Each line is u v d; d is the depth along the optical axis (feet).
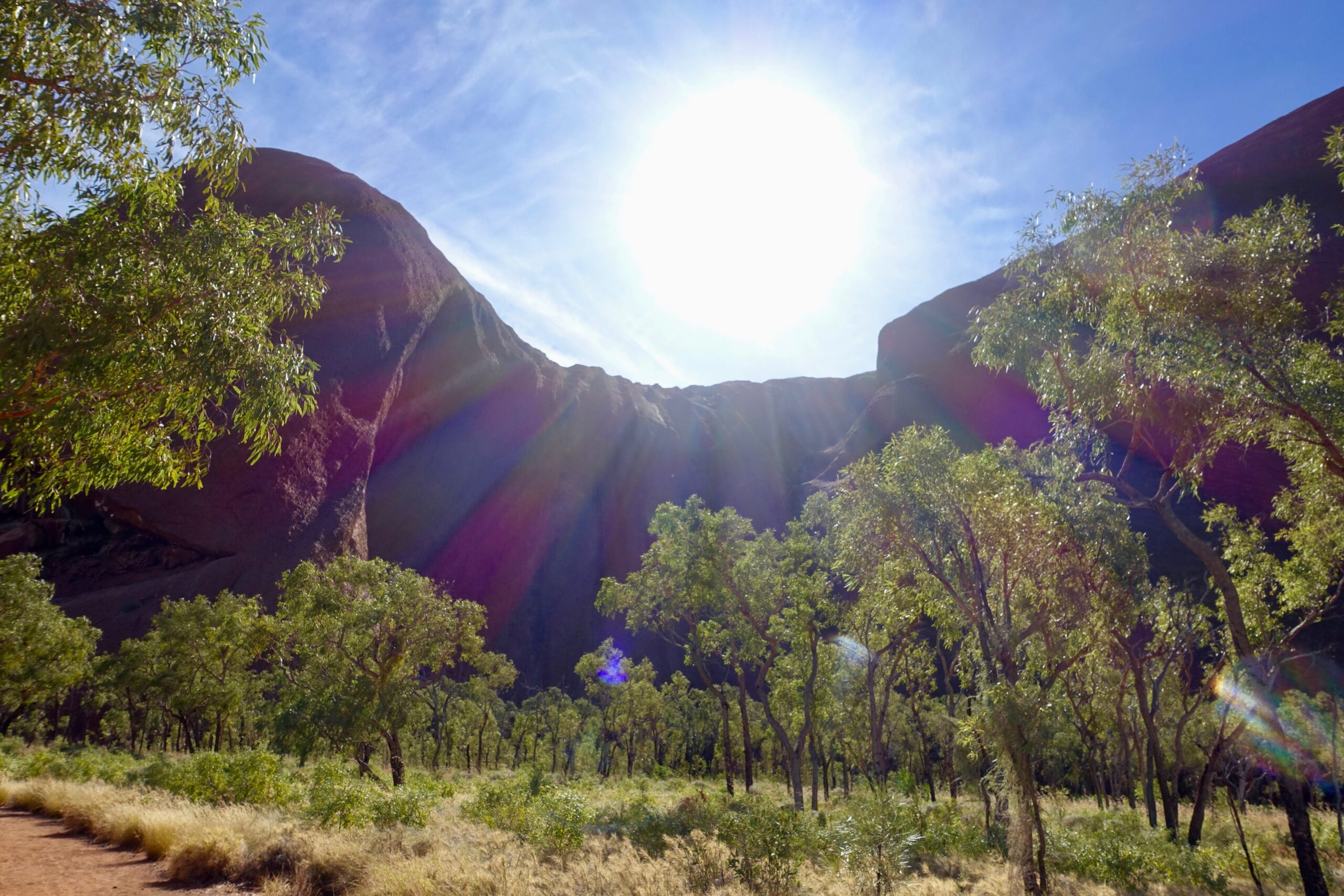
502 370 495.41
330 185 409.69
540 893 25.99
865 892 27.78
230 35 20.75
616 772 216.54
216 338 20.31
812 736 97.14
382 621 86.74
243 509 261.03
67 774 63.52
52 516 256.52
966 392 407.64
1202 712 78.79
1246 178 248.32
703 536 86.53
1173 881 39.55
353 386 341.82
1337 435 29.50
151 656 131.23
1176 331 32.45
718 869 30.01
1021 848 31.78
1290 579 50.72
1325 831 58.08
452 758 208.54
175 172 21.66
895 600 59.16
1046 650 51.37
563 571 462.19
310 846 30.40
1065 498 41.68
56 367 19.38
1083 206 36.52
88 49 18.51
